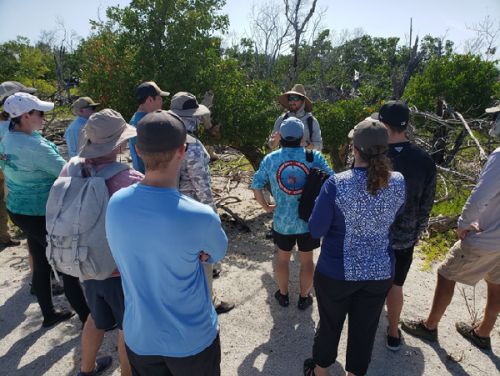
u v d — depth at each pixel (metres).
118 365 2.89
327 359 2.45
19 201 2.95
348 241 2.14
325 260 2.23
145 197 1.53
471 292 3.87
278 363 2.95
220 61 6.47
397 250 2.70
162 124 1.50
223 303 3.60
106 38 6.42
